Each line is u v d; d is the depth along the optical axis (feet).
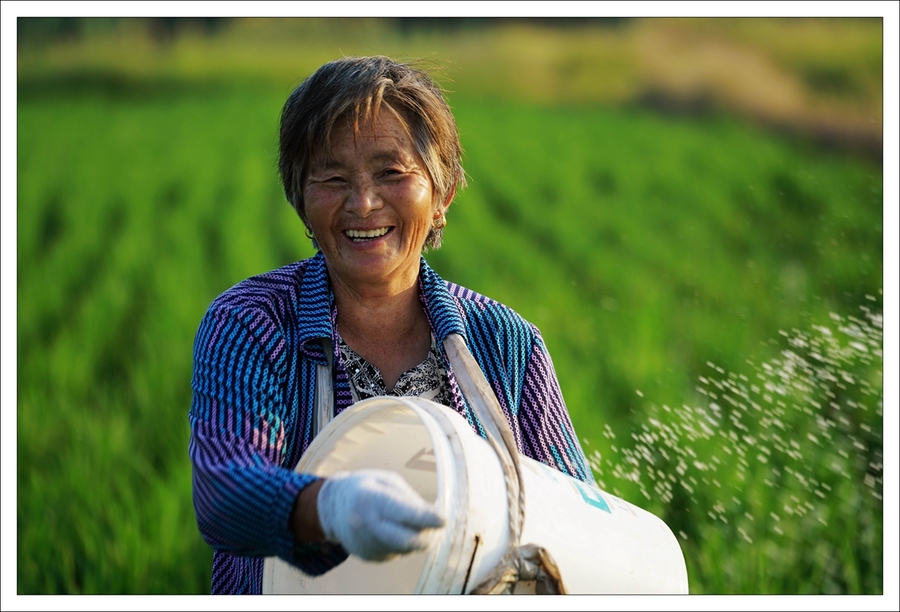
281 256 33.55
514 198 44.62
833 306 28.86
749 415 19.31
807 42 100.42
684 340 25.55
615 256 35.53
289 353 6.96
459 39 114.42
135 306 28.68
